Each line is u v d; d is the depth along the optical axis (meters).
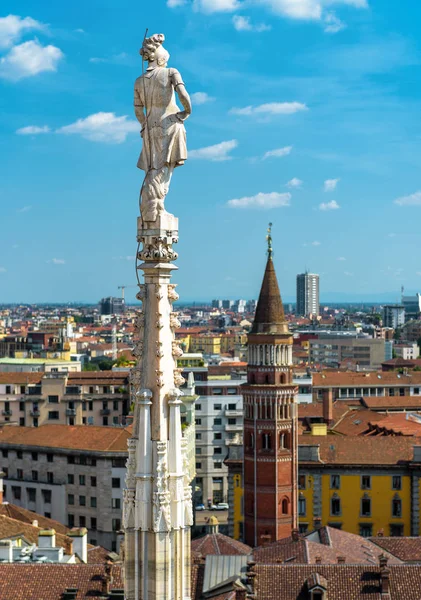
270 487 144.25
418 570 76.88
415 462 151.88
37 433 173.62
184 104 24.48
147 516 23.67
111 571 73.44
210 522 104.38
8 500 170.50
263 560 90.44
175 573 23.77
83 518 162.75
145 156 24.83
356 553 93.12
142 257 24.39
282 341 146.00
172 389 24.09
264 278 148.75
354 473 154.00
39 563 74.31
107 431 168.12
